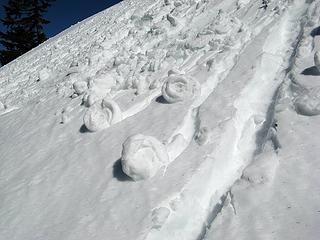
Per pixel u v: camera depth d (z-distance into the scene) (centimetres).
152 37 385
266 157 148
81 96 321
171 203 151
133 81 280
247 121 184
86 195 184
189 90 226
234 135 177
